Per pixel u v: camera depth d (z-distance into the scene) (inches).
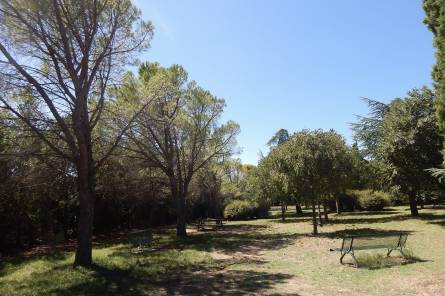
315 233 737.0
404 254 418.6
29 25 395.9
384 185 991.6
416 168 853.2
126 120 542.3
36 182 636.7
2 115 441.7
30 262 531.2
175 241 728.3
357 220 990.4
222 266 441.1
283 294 302.2
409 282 314.2
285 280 350.9
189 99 842.2
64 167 611.5
